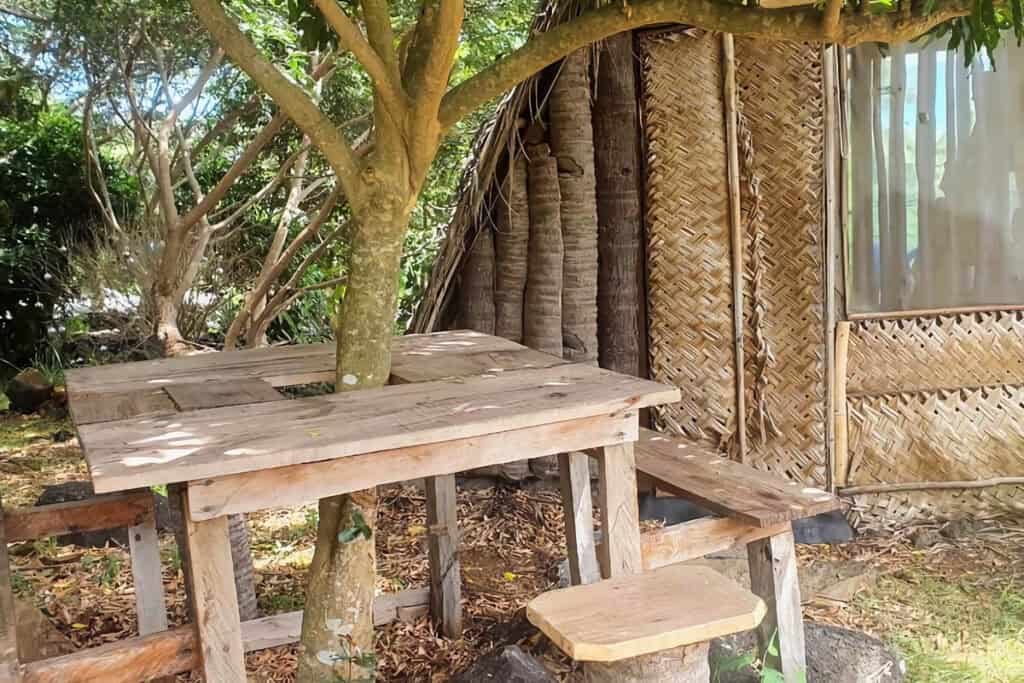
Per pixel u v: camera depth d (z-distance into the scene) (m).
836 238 3.97
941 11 2.16
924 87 3.93
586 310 4.29
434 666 2.97
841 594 3.46
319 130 2.19
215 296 8.67
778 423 4.06
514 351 2.90
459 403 2.19
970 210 4.00
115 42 6.87
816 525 3.99
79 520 2.72
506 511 4.27
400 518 4.32
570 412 2.15
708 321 4.09
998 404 4.07
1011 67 3.91
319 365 2.77
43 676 1.91
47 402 7.16
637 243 4.21
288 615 3.16
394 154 2.25
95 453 1.84
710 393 4.11
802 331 3.99
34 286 8.41
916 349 4.04
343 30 2.03
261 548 4.07
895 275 4.02
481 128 4.61
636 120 4.14
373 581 2.34
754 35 2.20
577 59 4.11
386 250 2.32
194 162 8.81
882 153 3.96
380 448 1.92
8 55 6.86
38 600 3.50
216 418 2.11
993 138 3.96
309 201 8.68
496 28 5.98
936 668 2.89
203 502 1.85
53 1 6.67
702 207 4.04
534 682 2.54
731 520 2.57
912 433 4.06
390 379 2.56
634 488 2.34
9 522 2.62
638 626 1.61
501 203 4.34
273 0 4.25
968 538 3.93
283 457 1.84
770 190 3.97
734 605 1.69
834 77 3.88
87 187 8.80
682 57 4.00
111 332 8.46
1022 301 4.04
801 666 2.63
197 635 2.01
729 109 3.94
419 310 4.49
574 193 4.21
